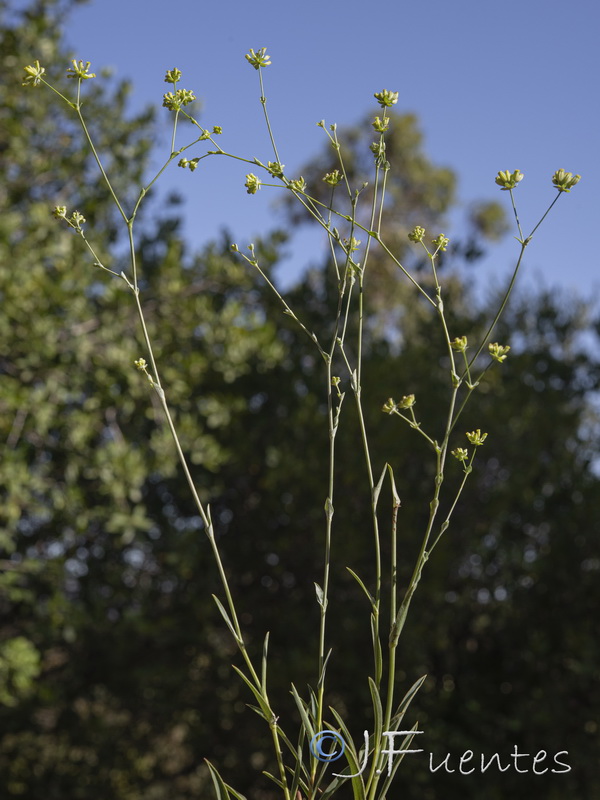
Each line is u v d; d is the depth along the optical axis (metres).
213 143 1.44
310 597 5.68
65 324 5.39
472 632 5.85
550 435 6.09
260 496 6.10
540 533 6.05
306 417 5.73
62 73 6.33
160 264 6.15
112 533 5.90
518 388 6.26
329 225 1.44
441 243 1.40
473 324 6.55
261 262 6.32
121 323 5.70
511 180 1.32
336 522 5.54
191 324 5.82
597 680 5.14
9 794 6.31
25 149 6.09
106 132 6.54
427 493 5.60
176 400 5.77
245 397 6.28
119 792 6.49
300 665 5.25
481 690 5.47
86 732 6.01
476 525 5.63
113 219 6.76
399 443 5.54
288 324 6.44
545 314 6.99
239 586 6.11
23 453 5.15
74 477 5.42
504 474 5.79
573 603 5.53
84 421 5.39
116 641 5.69
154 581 6.00
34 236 5.61
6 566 5.38
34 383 5.50
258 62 1.44
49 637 5.43
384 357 6.10
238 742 5.89
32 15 6.24
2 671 4.95
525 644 5.56
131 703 6.21
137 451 5.37
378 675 1.29
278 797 5.65
